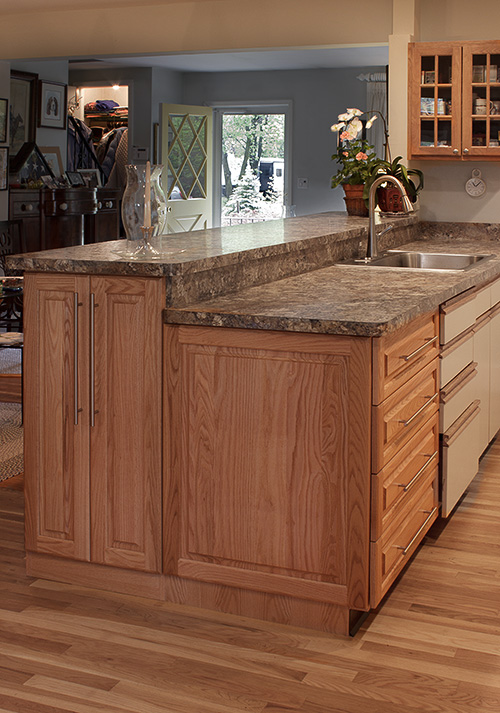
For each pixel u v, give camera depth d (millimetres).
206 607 2643
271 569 2521
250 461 2496
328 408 2379
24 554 3014
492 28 4797
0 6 5879
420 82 4648
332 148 9359
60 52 6094
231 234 3520
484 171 4914
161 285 2496
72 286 2598
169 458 2586
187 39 5715
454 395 3184
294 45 5441
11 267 2643
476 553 3047
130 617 2570
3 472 3854
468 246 4617
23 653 2344
